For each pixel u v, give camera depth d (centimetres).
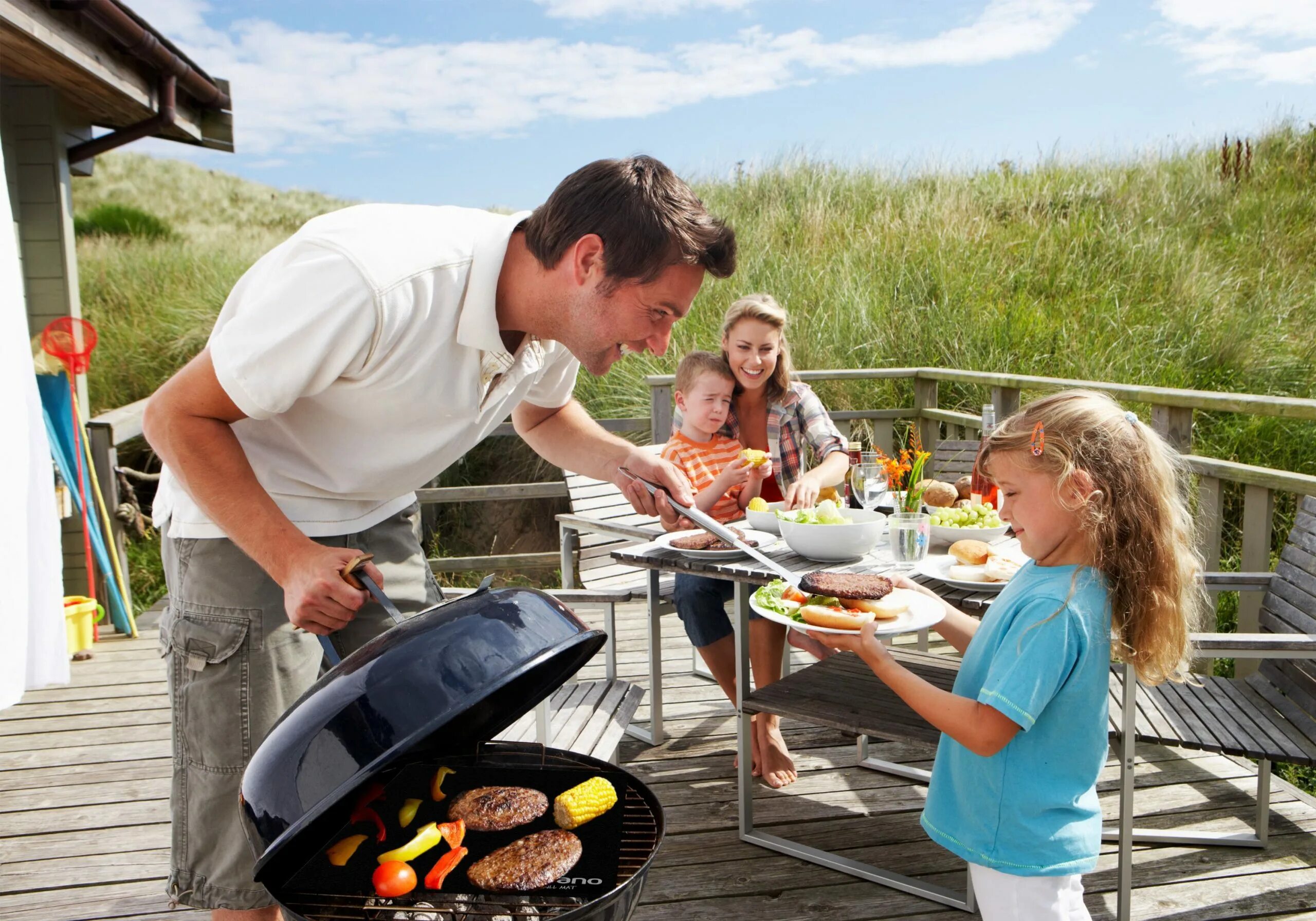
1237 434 568
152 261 1108
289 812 101
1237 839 236
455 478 683
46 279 463
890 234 830
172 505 151
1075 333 714
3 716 348
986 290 761
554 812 125
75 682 382
